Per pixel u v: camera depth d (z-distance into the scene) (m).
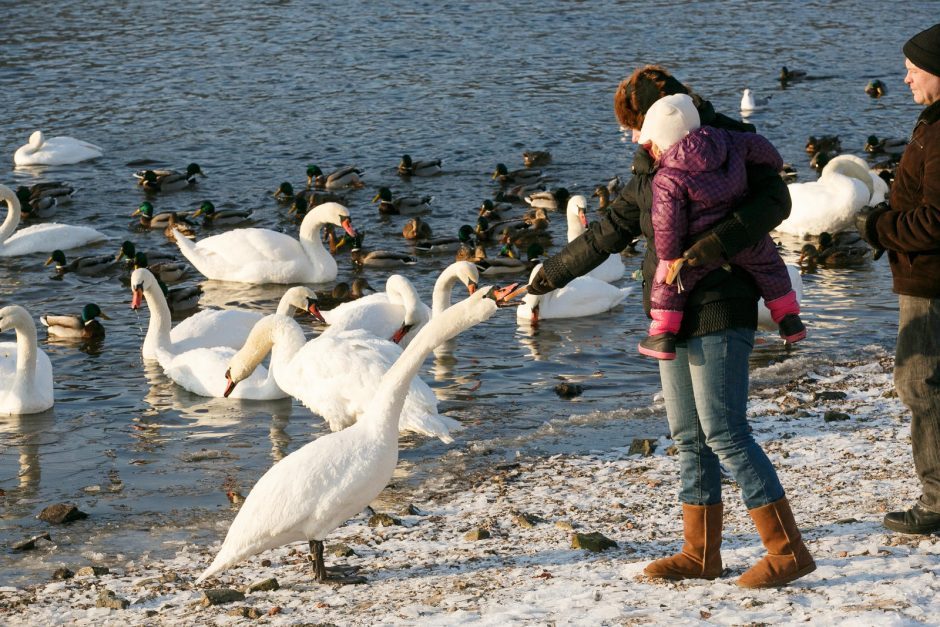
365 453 8.78
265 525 8.63
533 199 29.94
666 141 7.04
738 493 11.01
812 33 52.81
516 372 17.45
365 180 32.66
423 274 24.94
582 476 12.34
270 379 16.12
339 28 54.03
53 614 8.85
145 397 16.53
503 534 10.26
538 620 7.24
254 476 13.23
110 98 41.53
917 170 7.73
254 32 53.22
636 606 7.39
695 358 7.38
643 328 20.06
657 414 15.07
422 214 29.81
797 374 16.55
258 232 24.84
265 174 33.31
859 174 28.44
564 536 9.93
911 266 8.05
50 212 29.84
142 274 18.23
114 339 19.70
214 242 24.89
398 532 10.59
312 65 46.56
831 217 27.34
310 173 31.77
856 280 23.09
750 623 6.88
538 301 20.31
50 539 11.30
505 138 36.34
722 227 6.98
